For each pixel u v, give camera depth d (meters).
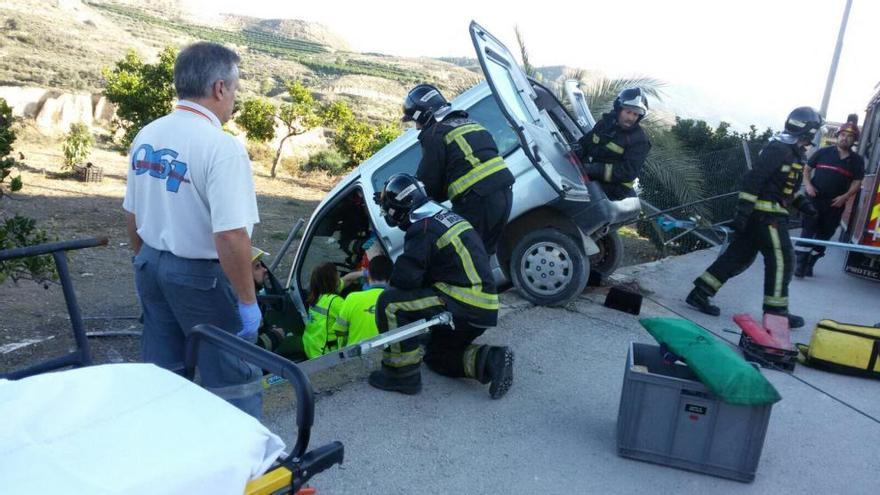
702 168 12.73
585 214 6.32
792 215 12.73
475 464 3.77
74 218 13.44
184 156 2.82
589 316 6.35
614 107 6.45
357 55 152.12
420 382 4.55
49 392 1.90
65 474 1.61
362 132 27.16
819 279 8.92
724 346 3.77
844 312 7.41
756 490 3.68
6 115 5.16
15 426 1.75
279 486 1.94
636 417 3.81
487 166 5.19
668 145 12.16
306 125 25.06
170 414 1.87
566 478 3.68
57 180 17.50
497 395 4.51
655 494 3.59
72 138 18.67
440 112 5.33
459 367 4.61
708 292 6.80
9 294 7.70
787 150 5.93
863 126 12.88
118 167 20.73
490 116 6.27
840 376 5.42
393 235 6.12
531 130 5.75
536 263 6.36
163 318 3.13
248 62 95.75
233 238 2.80
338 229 6.99
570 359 5.35
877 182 8.78
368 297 4.93
